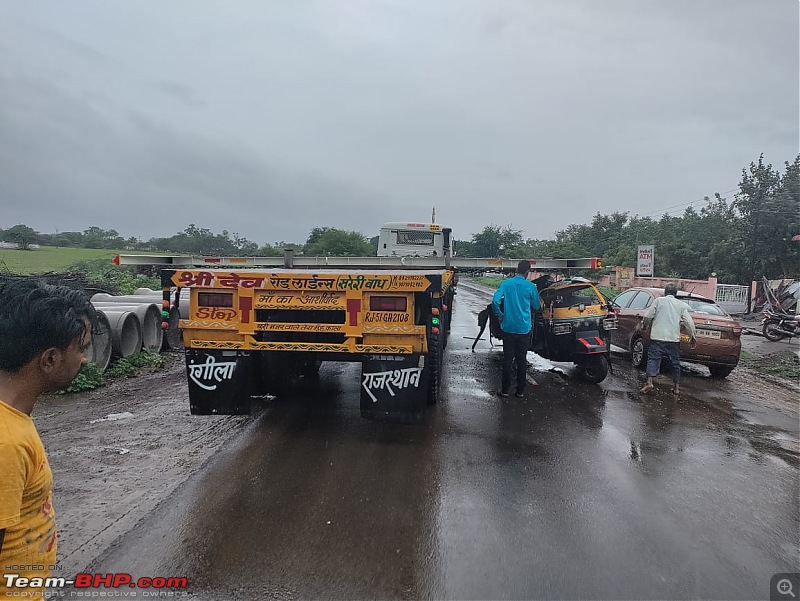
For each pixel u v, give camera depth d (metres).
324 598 2.95
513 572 3.23
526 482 4.58
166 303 5.46
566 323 8.45
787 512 4.17
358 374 8.78
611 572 3.26
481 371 9.46
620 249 36.94
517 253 53.16
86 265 21.94
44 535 1.65
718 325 9.40
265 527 3.69
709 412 7.16
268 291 5.37
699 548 3.57
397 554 3.39
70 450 5.14
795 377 10.13
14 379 1.61
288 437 5.60
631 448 5.57
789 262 23.98
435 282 5.15
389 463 4.93
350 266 8.28
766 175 24.34
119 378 8.26
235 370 5.45
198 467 4.75
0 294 1.65
